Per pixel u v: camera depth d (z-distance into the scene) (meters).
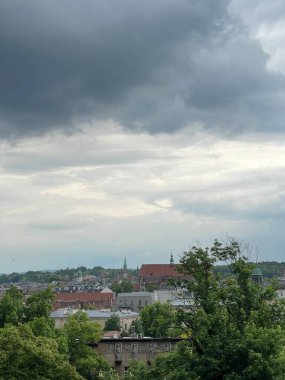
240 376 43.31
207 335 46.38
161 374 48.47
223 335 46.22
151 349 101.75
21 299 141.38
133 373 51.62
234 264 51.38
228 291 50.69
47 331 98.75
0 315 120.44
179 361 46.66
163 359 49.56
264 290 52.41
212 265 52.25
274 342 44.19
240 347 44.38
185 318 49.47
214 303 49.56
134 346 102.81
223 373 44.72
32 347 60.00
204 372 44.81
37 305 121.88
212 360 44.19
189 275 53.22
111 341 104.00
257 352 44.06
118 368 102.25
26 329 65.88
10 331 61.50
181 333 50.72
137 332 169.62
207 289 51.12
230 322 49.03
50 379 60.06
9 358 58.53
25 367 59.28
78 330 100.56
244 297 50.66
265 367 42.78
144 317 173.75
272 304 50.97
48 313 124.06
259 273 174.12
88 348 99.75
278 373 43.19
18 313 121.12
